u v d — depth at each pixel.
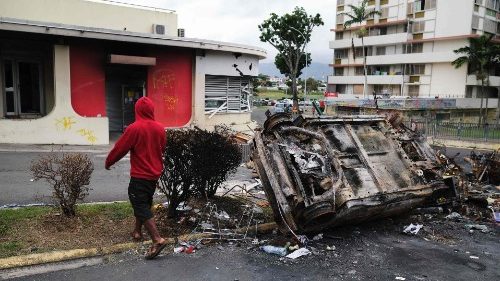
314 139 6.56
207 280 4.68
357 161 6.61
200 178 6.46
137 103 5.18
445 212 7.93
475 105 50.75
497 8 52.69
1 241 5.24
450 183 7.84
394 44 56.28
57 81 15.34
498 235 6.77
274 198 6.07
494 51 45.28
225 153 6.68
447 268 5.31
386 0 56.75
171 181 6.20
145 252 5.31
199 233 5.93
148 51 18.00
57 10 19.58
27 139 14.81
